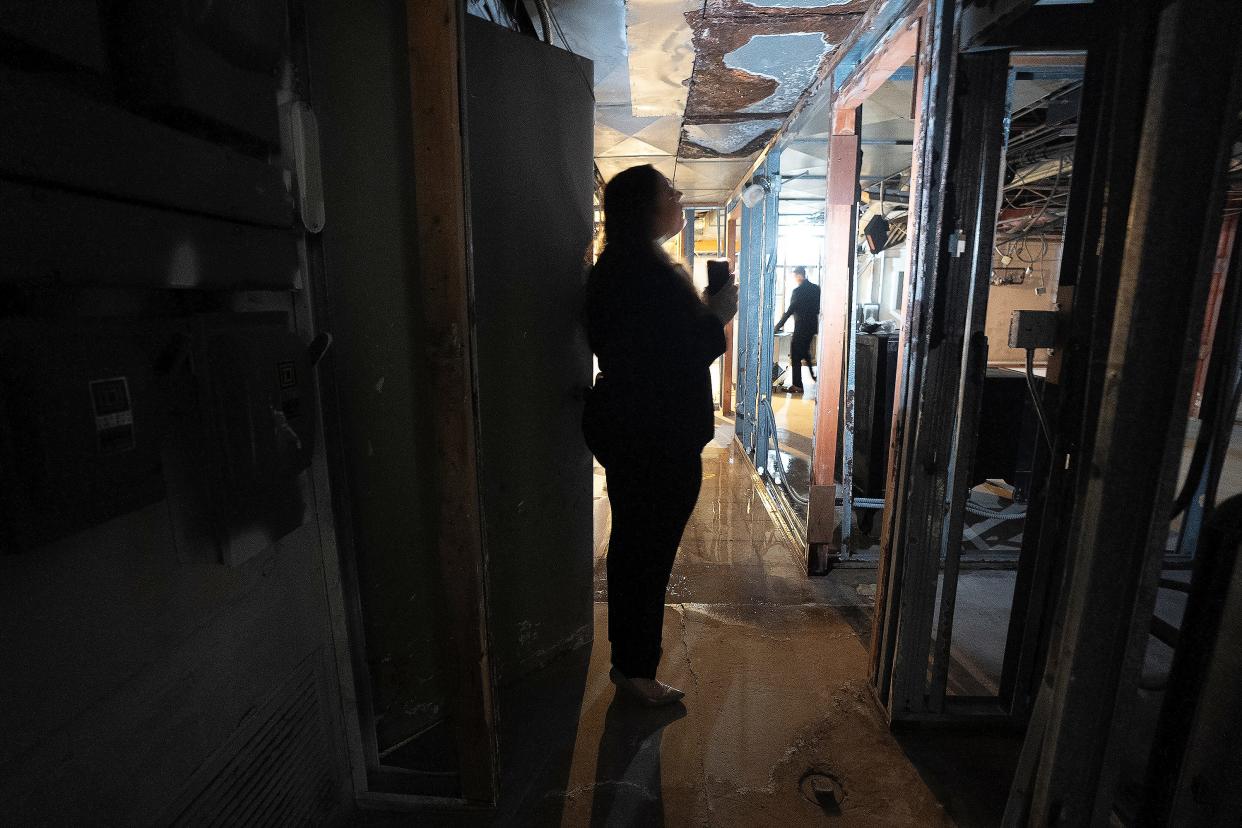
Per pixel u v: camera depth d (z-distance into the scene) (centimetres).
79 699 72
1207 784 84
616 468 150
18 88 58
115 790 77
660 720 166
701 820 134
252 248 96
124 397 71
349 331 129
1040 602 153
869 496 295
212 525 88
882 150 378
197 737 91
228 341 85
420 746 156
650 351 142
